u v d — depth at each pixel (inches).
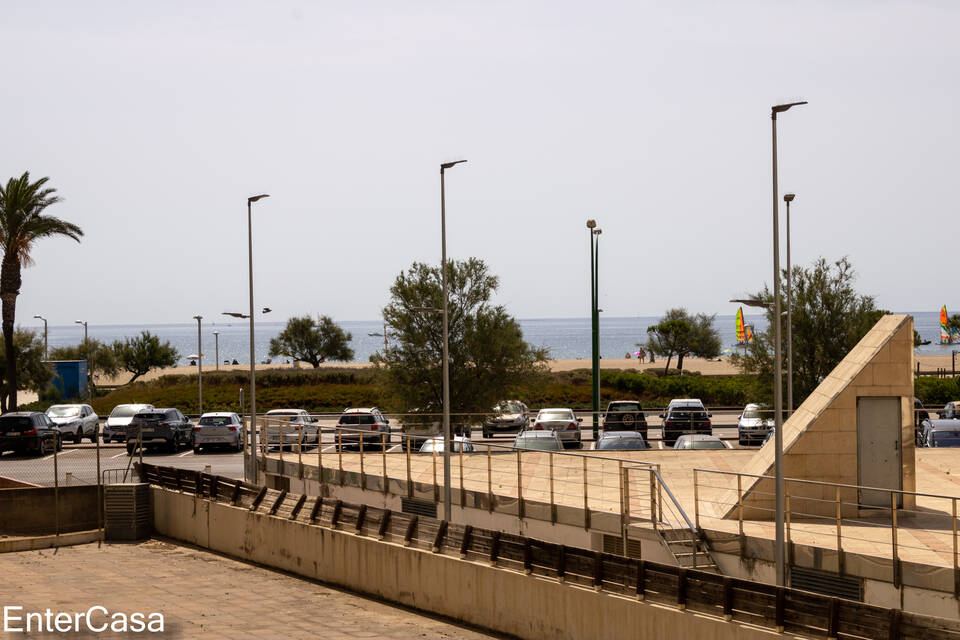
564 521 972.6
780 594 678.5
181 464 1743.4
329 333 4751.5
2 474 1626.5
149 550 1231.5
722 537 853.2
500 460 1320.1
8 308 2343.8
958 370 3890.3
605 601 782.5
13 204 2311.8
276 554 1130.0
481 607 885.8
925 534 848.9
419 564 949.2
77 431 2073.1
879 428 949.2
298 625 894.4
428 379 2017.7
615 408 2032.5
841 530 855.7
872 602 758.5
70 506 1326.3
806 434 944.9
